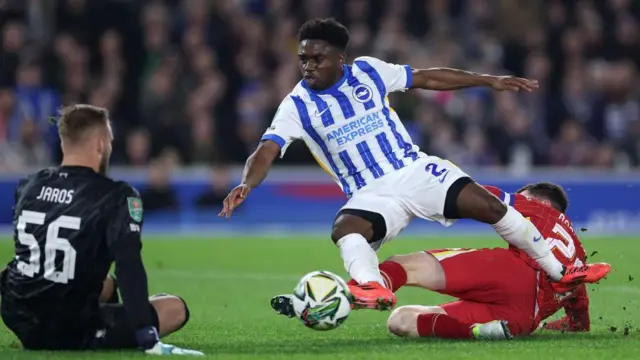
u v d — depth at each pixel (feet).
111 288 74.38
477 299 77.82
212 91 223.10
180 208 214.48
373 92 82.07
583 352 68.95
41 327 66.85
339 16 245.24
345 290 70.90
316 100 81.15
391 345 72.59
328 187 220.64
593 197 221.66
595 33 255.70
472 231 219.20
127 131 221.05
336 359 65.82
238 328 86.48
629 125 242.17
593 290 112.06
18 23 226.99
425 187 79.66
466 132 231.30
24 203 66.80
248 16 244.01
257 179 78.59
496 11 254.47
